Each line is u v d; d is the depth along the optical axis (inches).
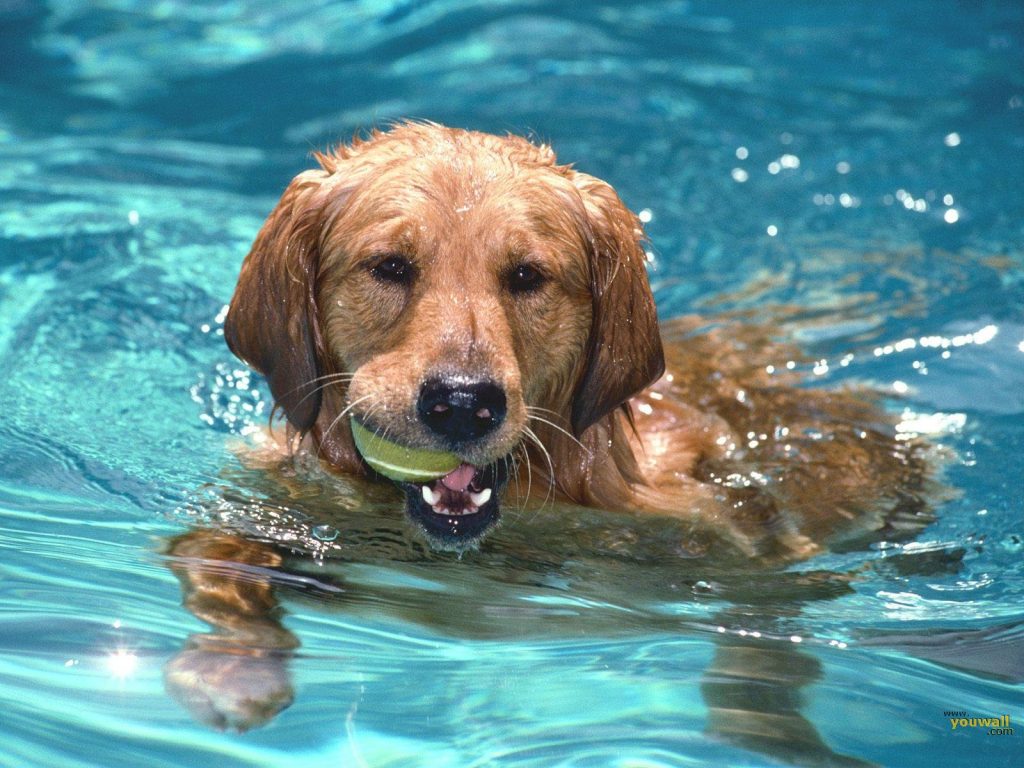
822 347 316.5
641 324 237.3
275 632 193.0
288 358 231.8
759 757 168.7
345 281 221.0
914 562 230.4
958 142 427.5
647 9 546.3
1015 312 326.3
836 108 454.3
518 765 163.6
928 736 175.9
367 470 235.6
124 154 411.5
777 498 249.0
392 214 215.3
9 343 286.7
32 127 430.6
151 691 174.7
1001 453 270.1
